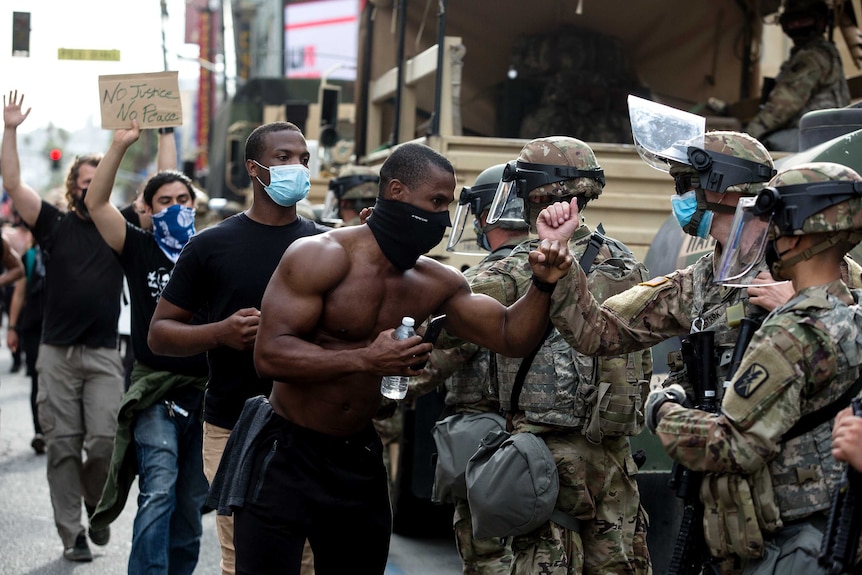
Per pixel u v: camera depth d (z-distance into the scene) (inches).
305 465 140.6
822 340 108.4
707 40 335.6
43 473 361.7
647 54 335.6
